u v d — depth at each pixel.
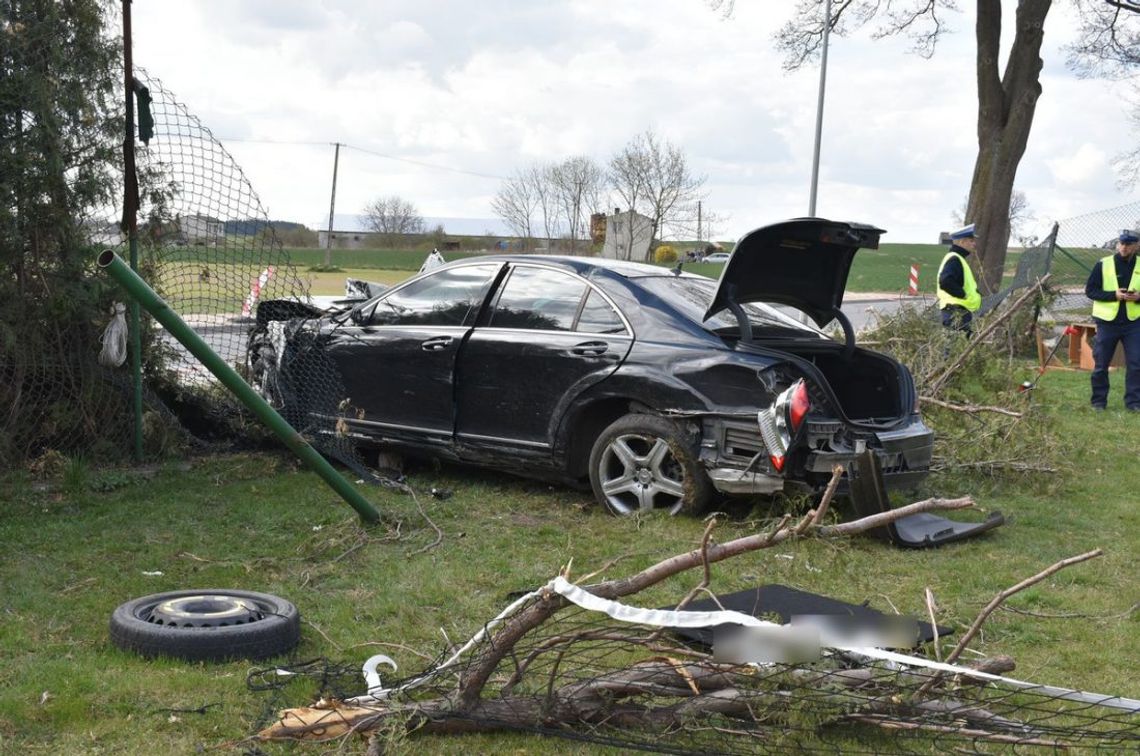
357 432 7.84
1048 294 11.80
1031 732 3.45
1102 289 12.31
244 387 5.90
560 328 7.07
